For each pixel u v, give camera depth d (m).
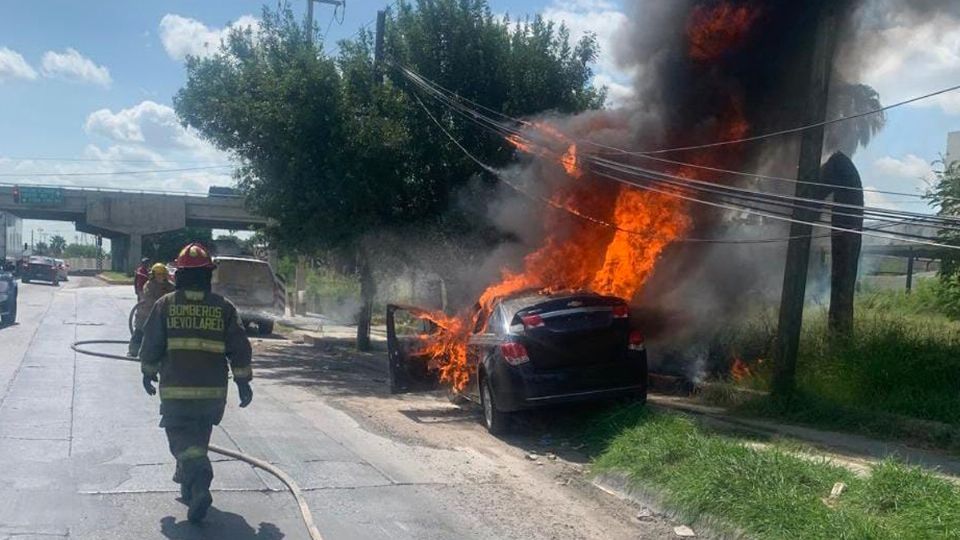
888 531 5.59
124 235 72.06
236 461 8.26
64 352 16.02
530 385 9.64
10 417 9.80
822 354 11.87
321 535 6.23
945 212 13.69
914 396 10.18
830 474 7.00
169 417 6.24
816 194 10.91
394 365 11.83
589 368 9.77
